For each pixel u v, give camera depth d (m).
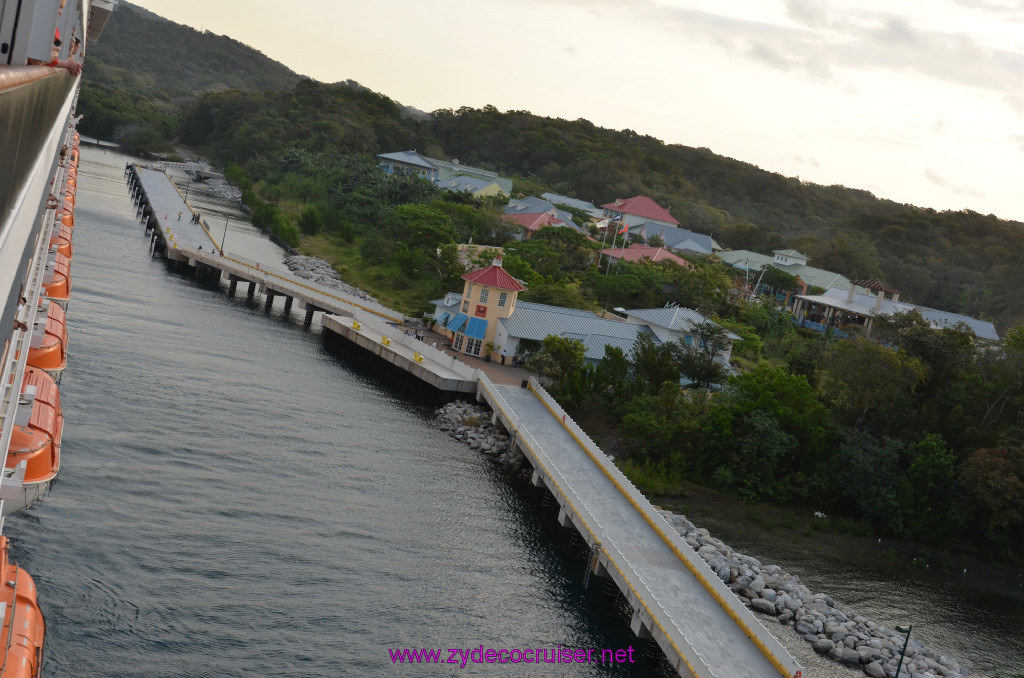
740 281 157.75
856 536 75.38
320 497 55.38
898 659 49.69
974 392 91.94
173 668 35.59
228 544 46.28
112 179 190.00
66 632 35.78
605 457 66.00
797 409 84.31
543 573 53.06
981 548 78.50
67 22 18.39
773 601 54.62
